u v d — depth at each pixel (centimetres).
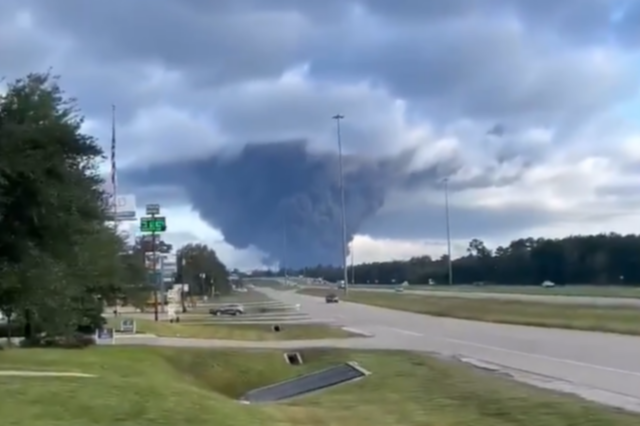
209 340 4091
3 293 2525
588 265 13275
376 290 14288
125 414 1259
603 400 1538
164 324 5662
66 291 2814
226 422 1218
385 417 1368
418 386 1895
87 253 3028
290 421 1277
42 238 2505
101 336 3644
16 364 2178
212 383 2619
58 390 1496
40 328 3128
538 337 3675
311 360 2914
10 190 2388
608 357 2619
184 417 1242
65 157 2592
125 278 4091
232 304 10719
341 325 5388
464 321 5466
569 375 2078
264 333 4759
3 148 2377
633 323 4019
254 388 2545
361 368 2428
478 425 1263
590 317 4644
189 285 11525
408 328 4847
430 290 12600
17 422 1176
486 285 14062
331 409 1486
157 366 2572
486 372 2197
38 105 2506
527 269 14462
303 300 12281
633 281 12381
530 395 1617
